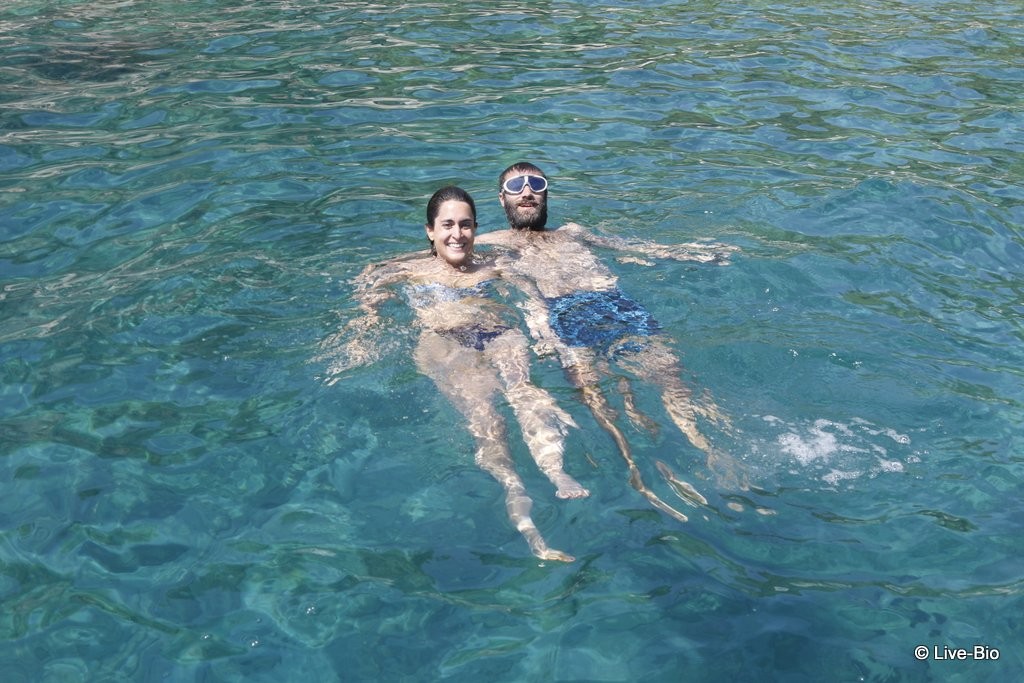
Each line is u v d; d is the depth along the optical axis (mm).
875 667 3029
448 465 3943
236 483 3891
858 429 4105
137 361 4715
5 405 4406
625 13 12367
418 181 7074
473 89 9242
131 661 3076
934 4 13164
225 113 8516
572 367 4523
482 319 4863
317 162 7426
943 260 5785
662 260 5648
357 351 4699
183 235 6133
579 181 7059
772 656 3074
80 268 5707
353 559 3498
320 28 11375
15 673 3031
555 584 3369
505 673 3016
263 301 5230
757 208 6539
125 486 3887
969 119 8492
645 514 3674
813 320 4992
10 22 11609
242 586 3383
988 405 4305
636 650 3098
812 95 9133
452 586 3367
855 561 3451
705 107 8781
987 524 3615
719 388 4363
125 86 9234
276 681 3000
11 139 7852
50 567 3477
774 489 3783
